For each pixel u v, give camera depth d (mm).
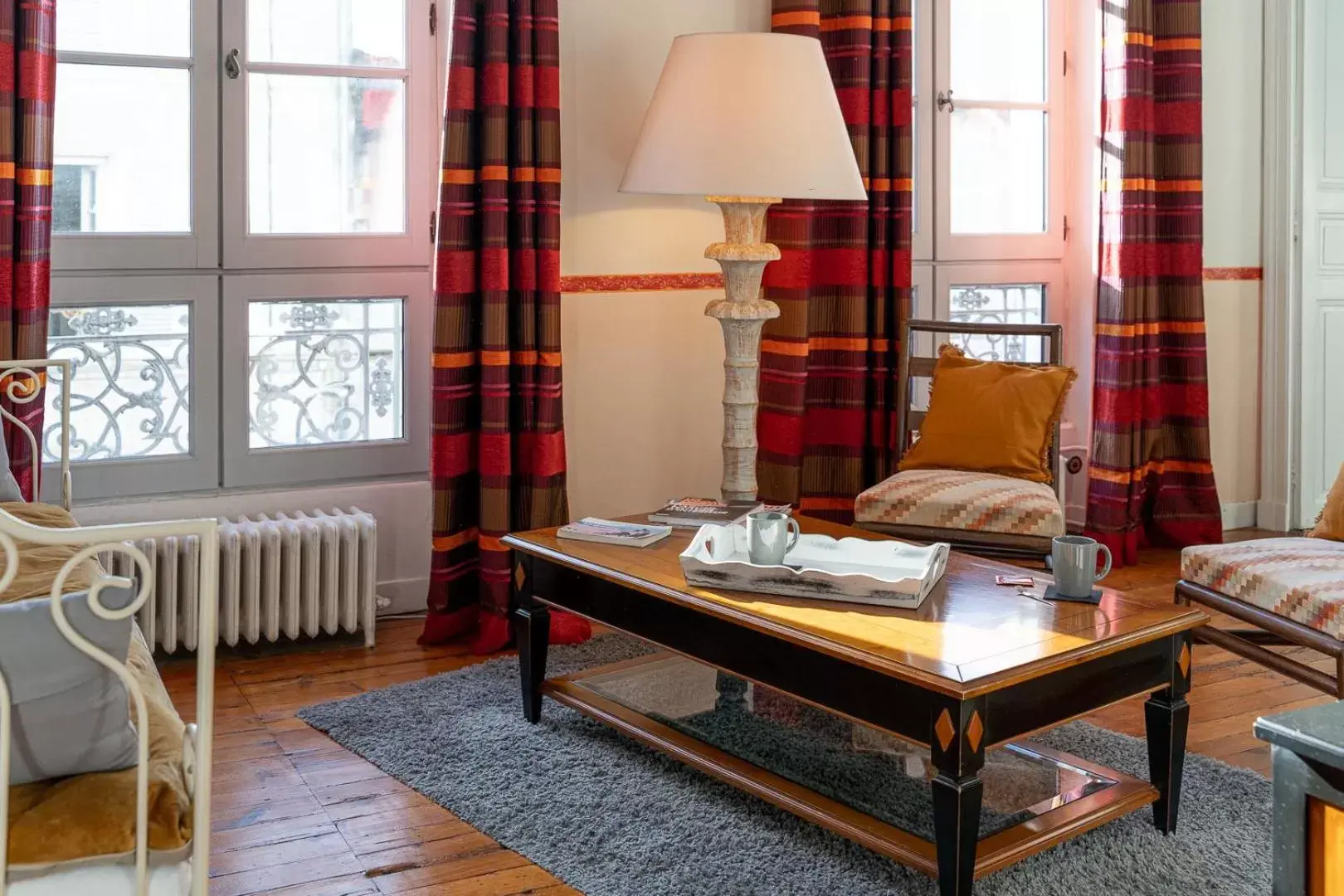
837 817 2193
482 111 3457
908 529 3395
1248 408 5023
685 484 4047
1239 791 2516
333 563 3420
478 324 3551
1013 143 4664
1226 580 2863
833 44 4008
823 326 4090
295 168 3617
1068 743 2775
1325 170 4918
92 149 3344
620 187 3262
